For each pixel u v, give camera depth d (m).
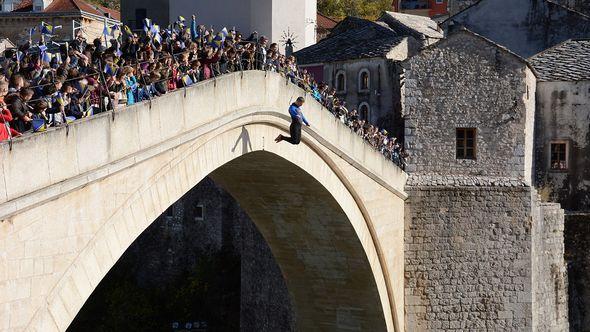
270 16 78.75
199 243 110.50
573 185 76.94
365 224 61.41
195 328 105.62
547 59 80.62
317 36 125.81
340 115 62.97
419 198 65.94
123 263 113.19
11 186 29.59
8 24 89.31
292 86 51.41
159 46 45.31
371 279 62.97
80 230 33.25
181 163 40.72
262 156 51.09
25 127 32.75
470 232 65.88
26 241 30.53
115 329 107.94
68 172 32.34
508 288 66.06
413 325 66.06
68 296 32.66
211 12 78.00
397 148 67.50
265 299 80.19
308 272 65.25
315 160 55.06
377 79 81.75
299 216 60.69
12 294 29.94
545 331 69.75
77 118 34.84
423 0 156.00
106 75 38.34
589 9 94.81
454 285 65.88
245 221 85.25
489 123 67.12
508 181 66.69
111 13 105.44
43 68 37.22
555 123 77.25
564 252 73.75
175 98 39.56
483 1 91.75
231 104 44.78
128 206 36.41
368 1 166.75
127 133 35.91
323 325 67.12
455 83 67.31
